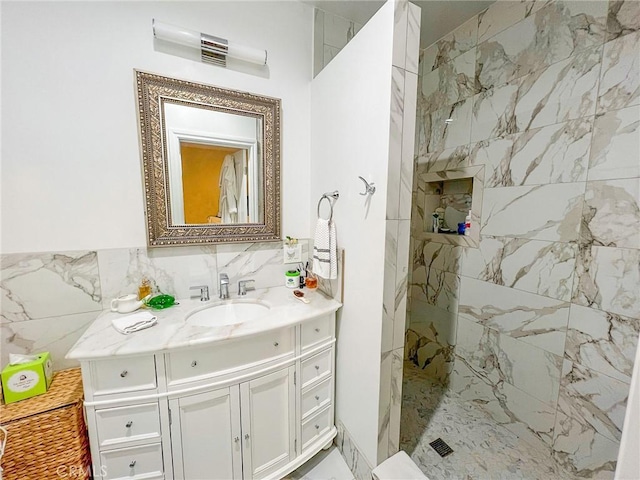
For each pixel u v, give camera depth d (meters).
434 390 2.00
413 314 2.32
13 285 1.14
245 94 1.47
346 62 1.30
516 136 1.51
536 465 1.39
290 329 1.25
